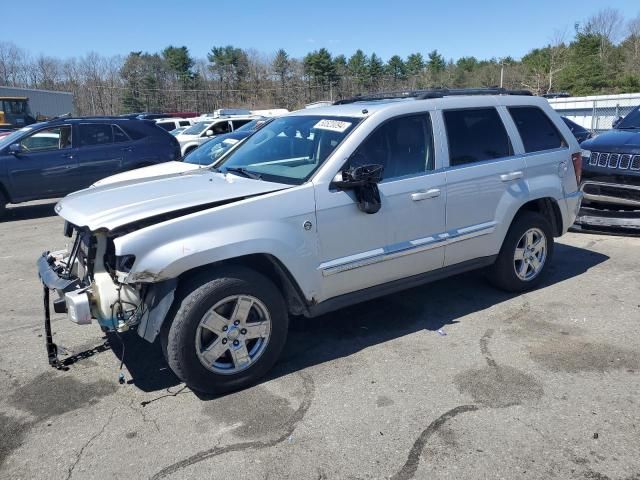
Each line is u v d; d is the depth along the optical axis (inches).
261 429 131.9
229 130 755.4
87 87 2561.5
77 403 146.8
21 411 143.9
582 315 192.2
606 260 254.1
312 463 119.3
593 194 293.1
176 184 163.5
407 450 122.4
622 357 161.2
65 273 154.6
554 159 212.2
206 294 139.4
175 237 136.3
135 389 153.0
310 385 151.4
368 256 165.3
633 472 113.0
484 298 210.5
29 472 120.1
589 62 2089.1
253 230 144.6
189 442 128.0
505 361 160.9
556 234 223.8
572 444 122.3
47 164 432.1
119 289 138.9
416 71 3122.5
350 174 155.6
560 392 143.3
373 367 160.2
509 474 113.7
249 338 149.0
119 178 277.9
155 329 137.6
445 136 183.9
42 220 426.6
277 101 2736.2
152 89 2669.8
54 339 187.8
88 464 122.0
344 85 2783.0
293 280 153.0
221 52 2864.2
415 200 173.5
